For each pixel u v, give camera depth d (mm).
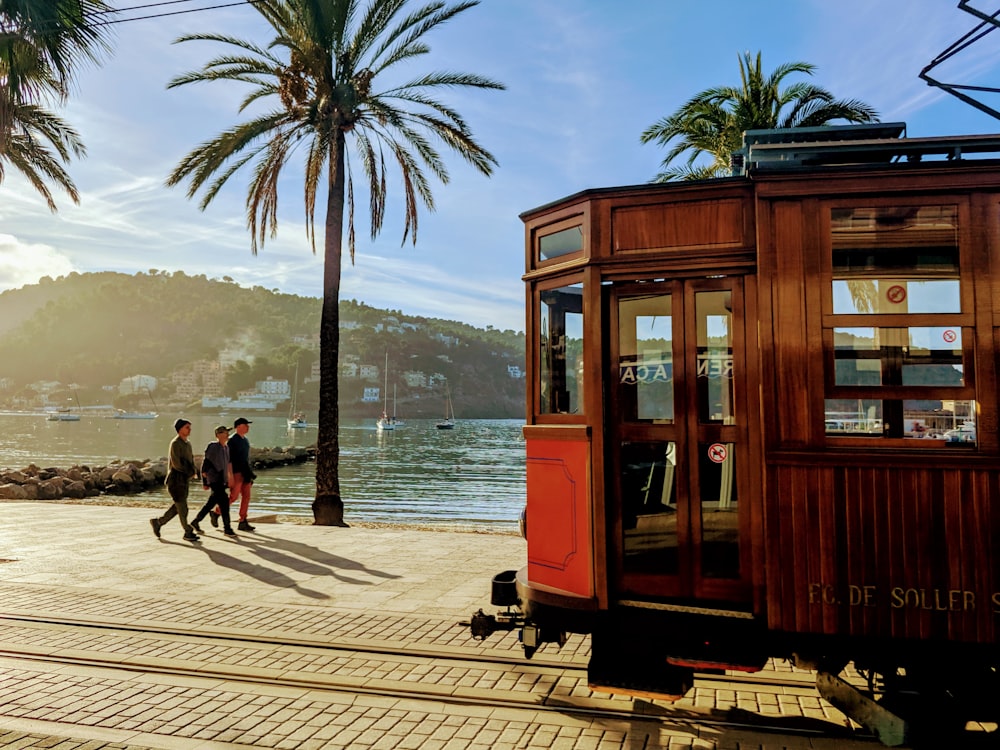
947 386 3744
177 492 11102
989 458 3635
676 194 4262
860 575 3760
